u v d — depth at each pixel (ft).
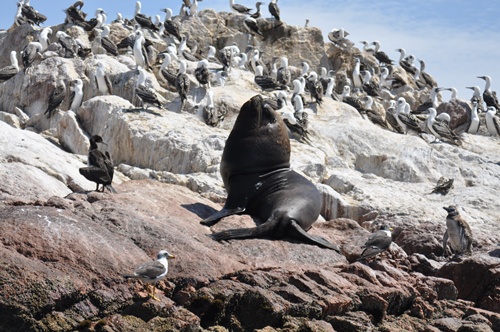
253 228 46.80
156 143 69.77
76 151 73.26
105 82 83.92
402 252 51.90
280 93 89.25
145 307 36.60
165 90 89.71
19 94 87.04
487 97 117.29
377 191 67.67
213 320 38.19
